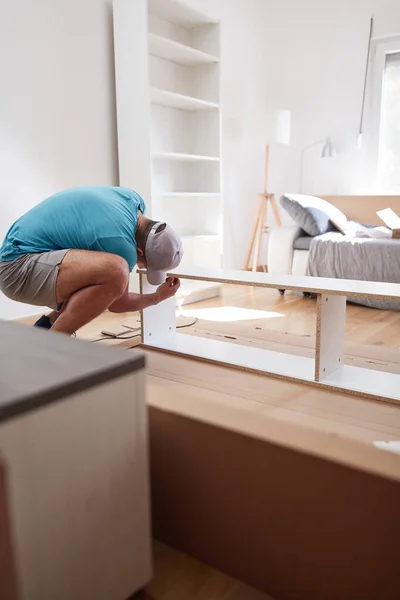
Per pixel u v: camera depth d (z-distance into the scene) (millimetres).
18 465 396
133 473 502
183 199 3803
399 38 3955
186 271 2041
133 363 477
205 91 3682
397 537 456
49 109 2814
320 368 1679
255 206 4691
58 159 2898
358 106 4207
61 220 1788
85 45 2965
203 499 584
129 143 3127
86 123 3031
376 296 1514
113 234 1769
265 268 4703
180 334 2291
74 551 459
